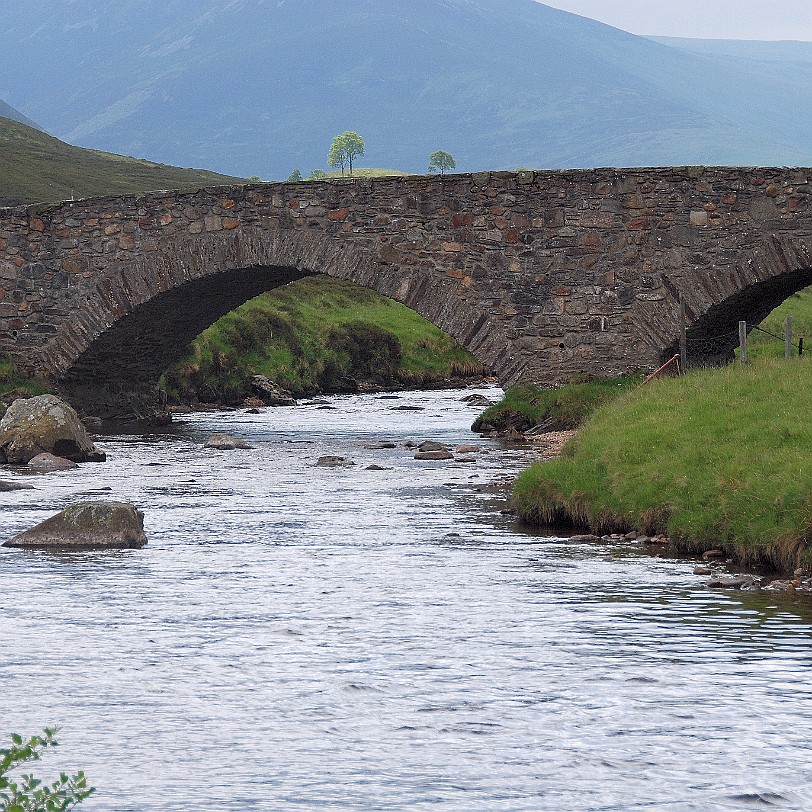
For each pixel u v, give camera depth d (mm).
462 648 28922
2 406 90875
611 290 84875
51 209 96562
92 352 97562
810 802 19641
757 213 81750
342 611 32969
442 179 87188
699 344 88250
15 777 20844
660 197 83625
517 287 86375
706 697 24812
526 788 20250
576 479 47906
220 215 92000
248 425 102812
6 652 28828
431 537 45156
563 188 85250
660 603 33188
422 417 109688
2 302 97812
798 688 25344
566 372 86000
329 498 56688
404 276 87938
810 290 184250
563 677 26359
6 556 41656
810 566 36031
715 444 46656
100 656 28469
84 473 68188
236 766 21375
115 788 20359
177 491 59750
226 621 31922
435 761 21516
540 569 38344
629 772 20922
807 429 44938
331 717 23922
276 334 148125
